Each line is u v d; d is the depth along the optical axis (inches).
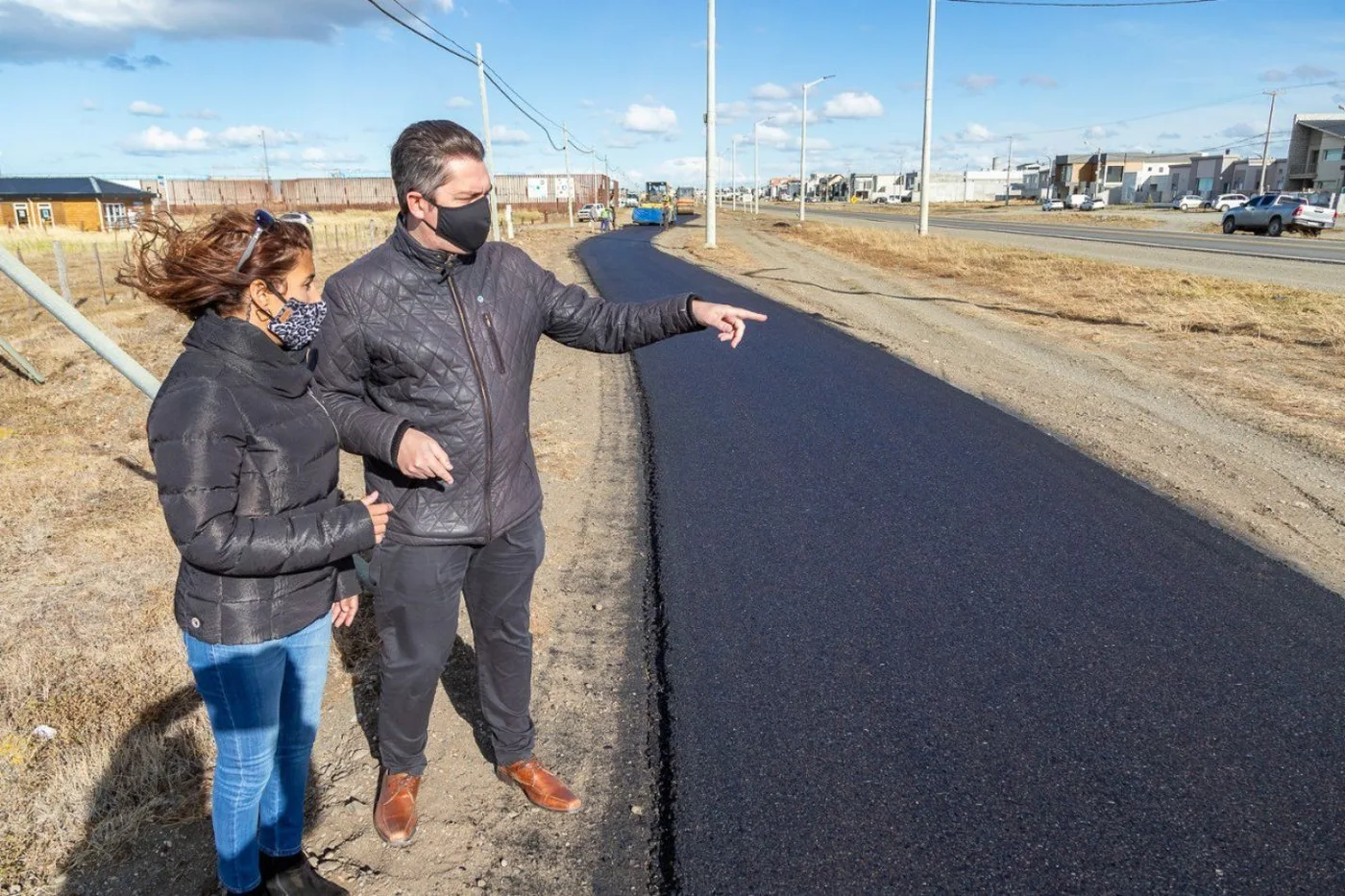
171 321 524.1
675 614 160.6
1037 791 112.5
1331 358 383.2
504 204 3297.2
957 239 1210.6
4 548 188.5
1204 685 136.6
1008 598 165.6
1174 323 472.7
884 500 217.6
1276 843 103.4
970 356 395.9
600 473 242.5
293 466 78.3
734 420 294.5
